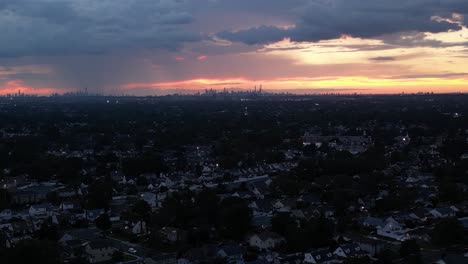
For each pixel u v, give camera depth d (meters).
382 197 171.12
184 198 169.75
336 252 119.56
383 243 129.25
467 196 177.75
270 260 115.88
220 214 142.38
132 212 153.75
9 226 148.50
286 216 140.12
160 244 132.00
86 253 123.50
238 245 129.12
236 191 193.25
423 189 188.38
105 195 175.38
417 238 133.00
